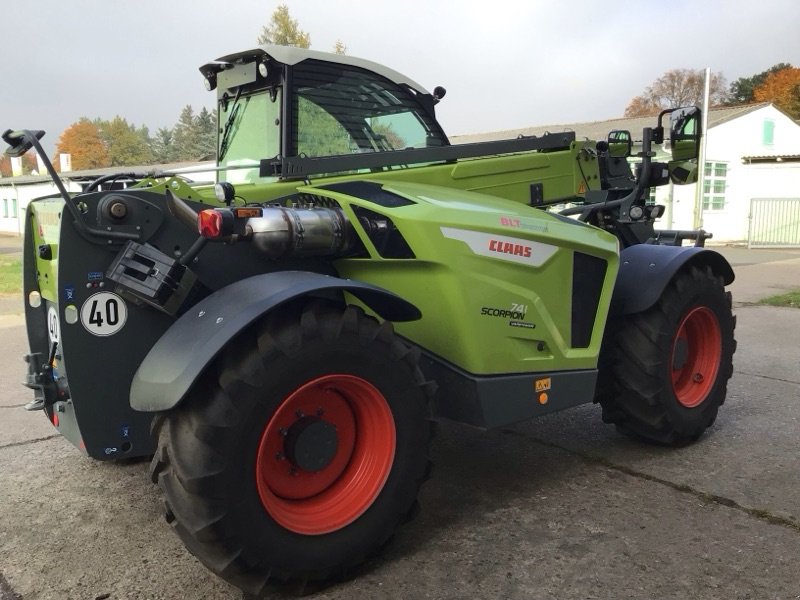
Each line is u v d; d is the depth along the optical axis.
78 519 3.37
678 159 5.38
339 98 3.82
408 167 3.88
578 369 3.61
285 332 2.55
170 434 2.46
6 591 2.74
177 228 2.89
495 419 3.26
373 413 2.81
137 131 106.81
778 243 23.27
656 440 4.16
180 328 2.64
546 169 4.48
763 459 4.03
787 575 2.76
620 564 2.86
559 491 3.61
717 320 4.37
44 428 4.77
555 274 3.45
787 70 54.97
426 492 3.62
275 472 2.71
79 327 2.79
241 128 4.01
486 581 2.76
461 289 3.10
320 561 2.65
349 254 3.21
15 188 38.97
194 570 2.89
